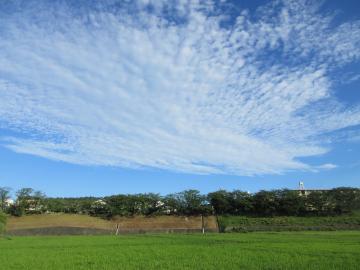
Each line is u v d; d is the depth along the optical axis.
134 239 85.19
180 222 155.38
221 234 108.81
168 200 162.25
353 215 155.62
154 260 41.69
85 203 159.50
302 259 40.84
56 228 133.88
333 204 156.38
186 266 37.06
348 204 156.25
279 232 115.94
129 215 160.50
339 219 147.88
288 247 55.06
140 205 160.88
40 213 155.38
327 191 158.00
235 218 154.50
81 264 39.34
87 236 110.56
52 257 45.72
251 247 55.84
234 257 43.41
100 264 39.09
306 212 158.25
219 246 58.91
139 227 150.25
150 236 101.25
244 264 37.75
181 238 85.88
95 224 150.25
